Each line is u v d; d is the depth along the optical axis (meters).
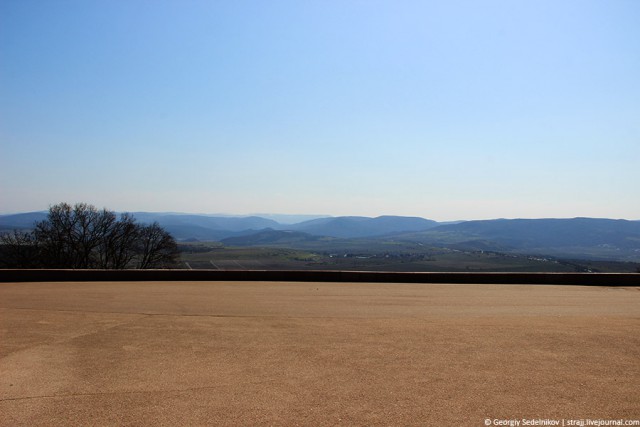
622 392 6.59
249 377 7.30
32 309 14.17
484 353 8.69
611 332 10.50
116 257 42.97
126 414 5.84
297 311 14.11
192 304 15.40
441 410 5.95
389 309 14.70
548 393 6.55
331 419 5.68
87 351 8.96
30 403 6.21
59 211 41.12
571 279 23.41
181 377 7.31
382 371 7.59
